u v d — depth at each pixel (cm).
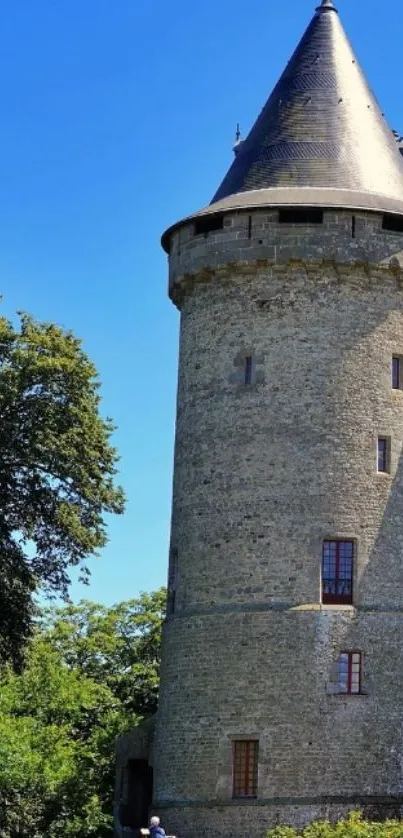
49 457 3812
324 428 3631
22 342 3866
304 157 3838
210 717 3550
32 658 4866
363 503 3609
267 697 3491
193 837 3494
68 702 5616
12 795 4772
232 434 3700
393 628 3550
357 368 3669
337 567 3578
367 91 4050
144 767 4084
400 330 3731
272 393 3669
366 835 2939
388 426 3672
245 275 3744
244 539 3616
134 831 3959
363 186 3791
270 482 3622
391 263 3703
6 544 3900
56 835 4900
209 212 3778
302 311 3684
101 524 3981
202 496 3719
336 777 3425
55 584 3972
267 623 3534
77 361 3909
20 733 5053
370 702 3488
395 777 3453
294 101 3956
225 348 3759
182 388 3878
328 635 3509
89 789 5119
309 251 3666
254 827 3419
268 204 3688
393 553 3606
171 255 3956
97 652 6166
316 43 4059
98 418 3931
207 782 3512
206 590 3647
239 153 4034
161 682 3756
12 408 3841
